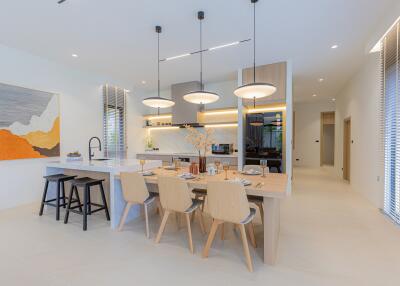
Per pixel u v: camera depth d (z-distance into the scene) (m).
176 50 3.81
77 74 4.80
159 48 3.73
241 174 2.95
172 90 5.94
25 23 2.93
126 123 6.13
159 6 2.56
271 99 4.41
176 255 2.28
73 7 2.57
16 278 1.89
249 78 4.60
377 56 3.80
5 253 2.30
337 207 3.83
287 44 3.59
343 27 3.06
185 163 3.82
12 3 2.48
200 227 3.01
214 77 5.34
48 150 4.21
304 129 9.18
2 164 3.63
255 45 3.61
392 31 2.87
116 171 2.99
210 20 2.87
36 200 4.07
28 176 3.97
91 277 1.91
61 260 2.17
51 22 2.90
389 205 3.37
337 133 7.41
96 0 2.44
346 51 3.88
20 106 3.80
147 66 4.62
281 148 4.46
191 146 6.29
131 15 2.75
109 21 2.88
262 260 2.19
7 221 3.17
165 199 2.48
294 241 2.57
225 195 2.09
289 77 4.27
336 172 7.49
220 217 2.16
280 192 2.00
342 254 2.28
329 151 10.90
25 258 2.21
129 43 3.54
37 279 1.88
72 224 3.08
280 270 2.02
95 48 3.73
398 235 2.71
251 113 4.74
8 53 3.67
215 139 5.79
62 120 4.49
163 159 5.96
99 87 5.27
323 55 4.05
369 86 4.20
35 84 4.04
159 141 6.85
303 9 2.63
